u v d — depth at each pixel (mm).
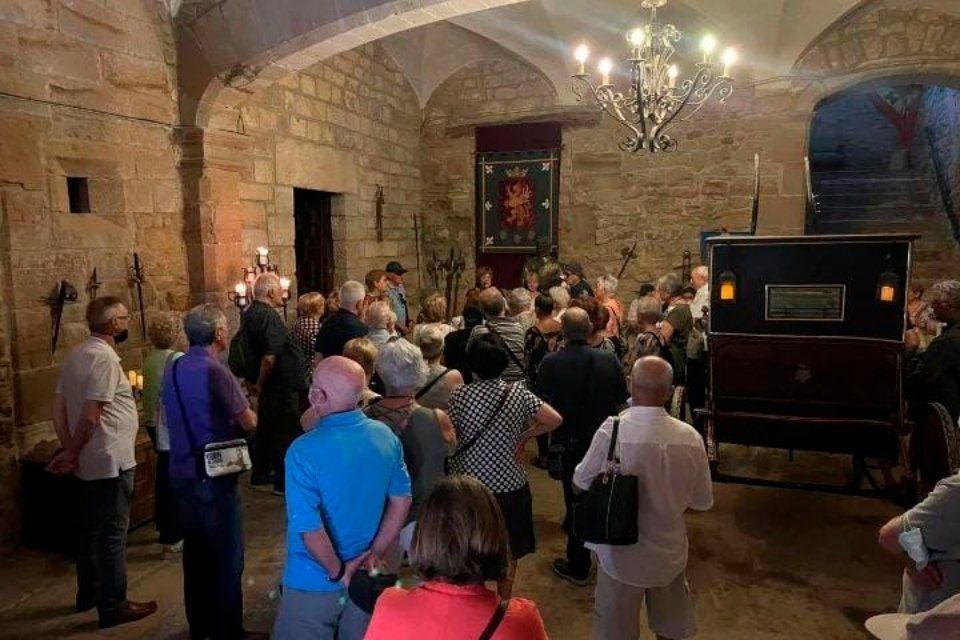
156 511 3172
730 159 6570
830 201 8102
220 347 2398
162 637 2445
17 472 3223
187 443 2244
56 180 3459
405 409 2129
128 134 3922
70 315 3531
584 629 2512
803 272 2916
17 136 3230
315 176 5852
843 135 9617
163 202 4199
